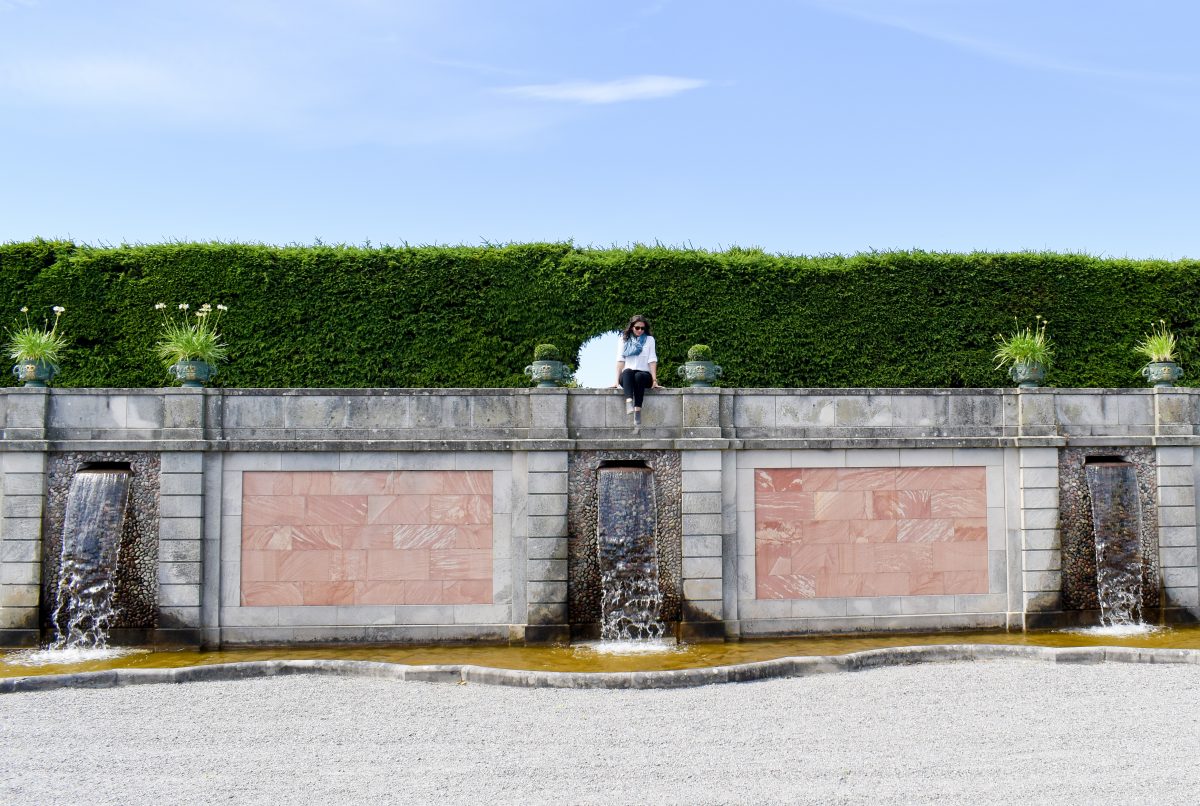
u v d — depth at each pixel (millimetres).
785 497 16328
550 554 15828
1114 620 16703
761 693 12016
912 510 16531
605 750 9594
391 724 10672
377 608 15758
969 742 9766
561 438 15969
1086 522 16875
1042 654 13734
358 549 15805
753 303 24062
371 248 24047
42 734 10375
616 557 15695
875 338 24109
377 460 15852
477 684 12688
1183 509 16984
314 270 23641
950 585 16562
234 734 10320
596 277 24000
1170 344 17547
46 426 15688
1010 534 16703
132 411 15727
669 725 10523
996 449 16750
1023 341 17516
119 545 15414
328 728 10516
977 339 24141
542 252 24172
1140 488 17031
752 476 16281
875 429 16609
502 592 15852
